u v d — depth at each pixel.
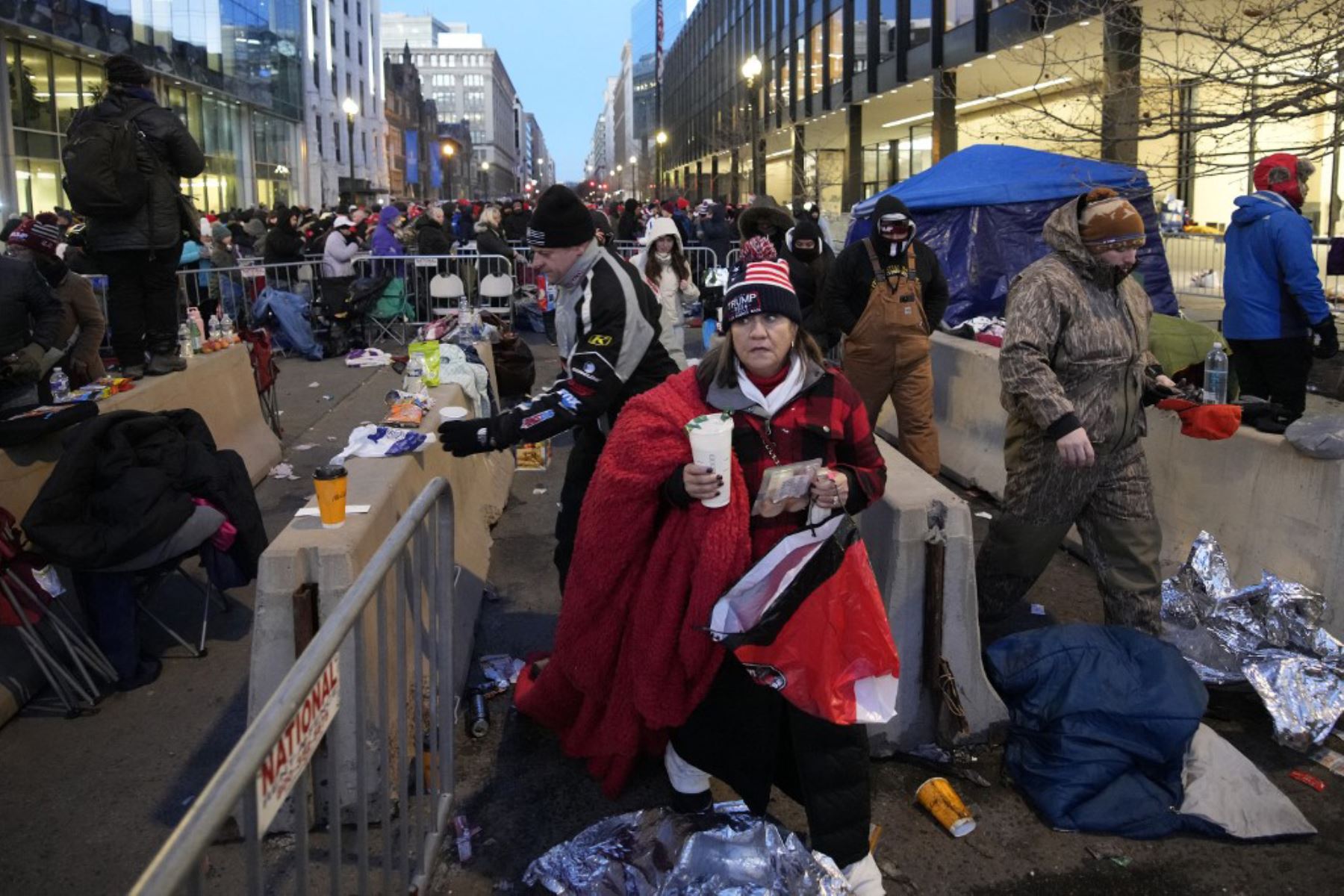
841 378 2.85
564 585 4.13
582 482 4.05
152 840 3.31
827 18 36.44
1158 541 4.04
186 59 38.44
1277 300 5.82
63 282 6.08
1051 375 3.74
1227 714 3.99
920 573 3.58
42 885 3.08
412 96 104.12
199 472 4.37
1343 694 3.76
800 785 2.91
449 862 3.15
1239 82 5.43
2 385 5.07
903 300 6.20
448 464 5.18
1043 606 5.06
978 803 3.41
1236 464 4.85
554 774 3.62
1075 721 3.46
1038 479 3.98
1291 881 3.01
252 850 1.65
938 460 6.50
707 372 2.80
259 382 8.19
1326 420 4.48
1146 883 3.02
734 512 2.68
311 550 3.14
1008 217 9.82
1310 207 17.98
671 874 2.76
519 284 18.20
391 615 3.51
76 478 4.04
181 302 10.79
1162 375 4.21
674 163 88.12
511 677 4.35
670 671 2.86
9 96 26.66
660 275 7.92
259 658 3.12
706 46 67.31
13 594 4.02
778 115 44.12
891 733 3.64
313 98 59.59
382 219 16.39
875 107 34.59
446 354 6.88
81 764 3.78
